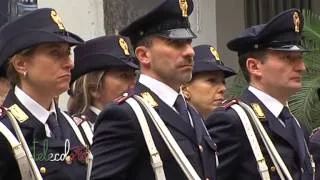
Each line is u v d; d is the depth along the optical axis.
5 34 8.32
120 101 8.55
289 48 9.95
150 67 8.71
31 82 8.23
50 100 8.41
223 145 9.73
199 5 23.36
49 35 8.12
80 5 19.78
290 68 10.01
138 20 8.70
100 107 11.60
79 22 19.75
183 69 8.55
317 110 18.64
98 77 11.52
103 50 11.60
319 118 18.58
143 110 8.48
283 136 9.91
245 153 9.70
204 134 8.88
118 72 11.55
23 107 8.25
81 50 11.71
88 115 11.48
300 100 18.27
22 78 8.30
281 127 9.99
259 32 10.09
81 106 11.62
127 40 11.74
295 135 10.08
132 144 8.33
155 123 8.41
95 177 8.35
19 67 8.23
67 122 8.70
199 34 23.30
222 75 12.90
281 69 9.98
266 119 9.97
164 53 8.52
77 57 11.70
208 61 12.66
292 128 10.11
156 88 8.66
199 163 8.58
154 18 8.61
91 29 19.98
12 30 8.27
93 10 20.03
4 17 18.22
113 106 8.48
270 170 9.70
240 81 18.09
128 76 11.64
